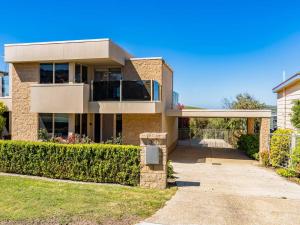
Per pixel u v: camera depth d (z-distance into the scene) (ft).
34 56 51.21
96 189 28.50
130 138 53.42
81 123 53.62
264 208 23.65
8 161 35.76
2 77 62.95
